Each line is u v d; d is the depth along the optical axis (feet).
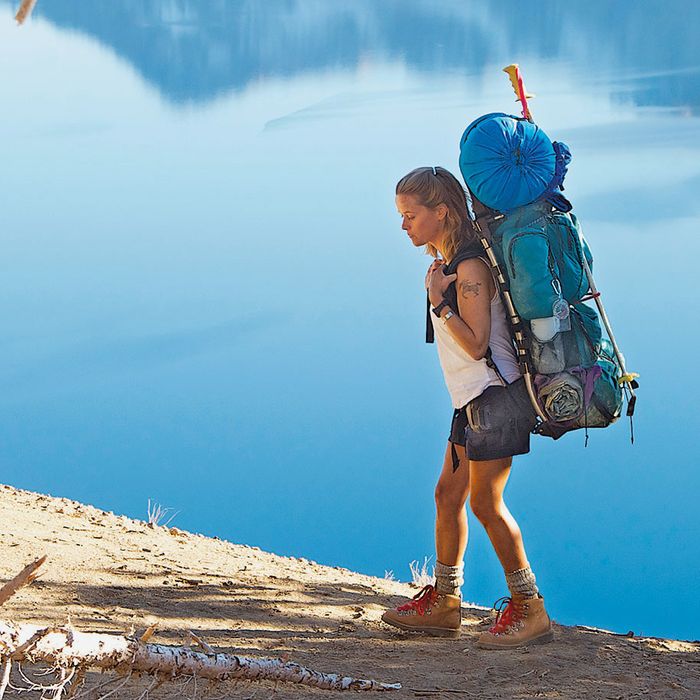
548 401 25.45
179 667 16.20
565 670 25.18
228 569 34.76
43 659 13.98
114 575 31.35
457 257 25.99
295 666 18.51
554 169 25.45
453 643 27.55
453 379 26.76
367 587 35.14
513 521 27.30
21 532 35.27
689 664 26.66
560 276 25.22
